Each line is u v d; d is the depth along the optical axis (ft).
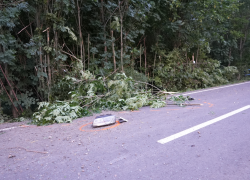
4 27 20.22
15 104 22.17
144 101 20.63
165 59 40.27
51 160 9.46
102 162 9.05
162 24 40.37
